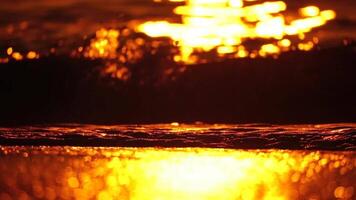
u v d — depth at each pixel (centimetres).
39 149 1609
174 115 2145
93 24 2745
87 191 1352
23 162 1506
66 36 2644
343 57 2514
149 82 2380
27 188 1359
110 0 2936
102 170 1466
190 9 2928
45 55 2491
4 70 2381
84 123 1992
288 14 2914
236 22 2841
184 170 1465
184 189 1356
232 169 1480
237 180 1419
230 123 1995
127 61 2483
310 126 1850
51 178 1411
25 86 2248
